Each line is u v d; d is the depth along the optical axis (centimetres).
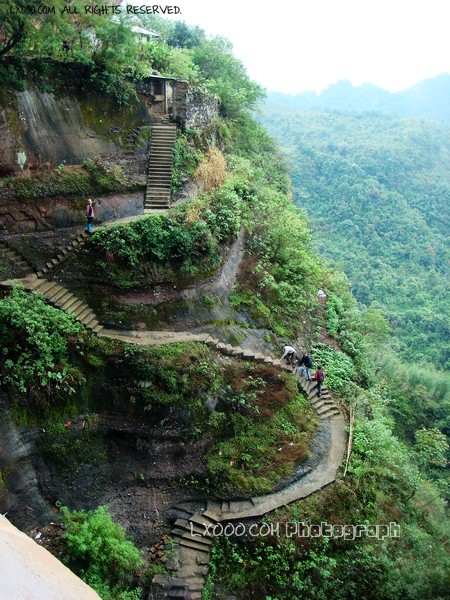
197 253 1473
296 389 1484
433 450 2052
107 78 1545
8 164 1313
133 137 1658
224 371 1371
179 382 1256
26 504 1073
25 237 1332
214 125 2100
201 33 2900
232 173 1997
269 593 1101
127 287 1352
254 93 2653
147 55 1892
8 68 1295
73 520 1072
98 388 1216
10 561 283
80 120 1512
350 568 1112
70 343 1195
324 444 1399
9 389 1088
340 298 2345
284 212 2212
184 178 1653
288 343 1680
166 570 1095
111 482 1202
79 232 1413
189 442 1264
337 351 1906
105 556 1006
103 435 1220
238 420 1331
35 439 1116
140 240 1388
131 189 1566
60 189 1400
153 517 1198
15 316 1116
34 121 1380
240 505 1216
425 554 1097
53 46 1377
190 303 1461
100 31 1430
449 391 2952
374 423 1551
